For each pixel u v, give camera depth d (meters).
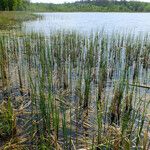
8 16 30.67
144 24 28.44
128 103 5.36
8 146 4.15
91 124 4.96
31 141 4.34
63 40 10.61
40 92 4.52
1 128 4.58
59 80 6.80
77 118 5.02
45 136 4.40
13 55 9.34
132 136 4.38
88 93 5.57
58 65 7.61
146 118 5.01
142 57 10.02
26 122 4.90
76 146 4.25
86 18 41.94
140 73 8.38
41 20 32.09
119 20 36.62
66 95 6.30
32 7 72.56
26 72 7.63
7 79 7.01
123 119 4.27
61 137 4.53
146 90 6.40
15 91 6.63
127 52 9.36
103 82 6.66
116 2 92.56
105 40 10.29
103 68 6.75
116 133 4.29
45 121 4.46
